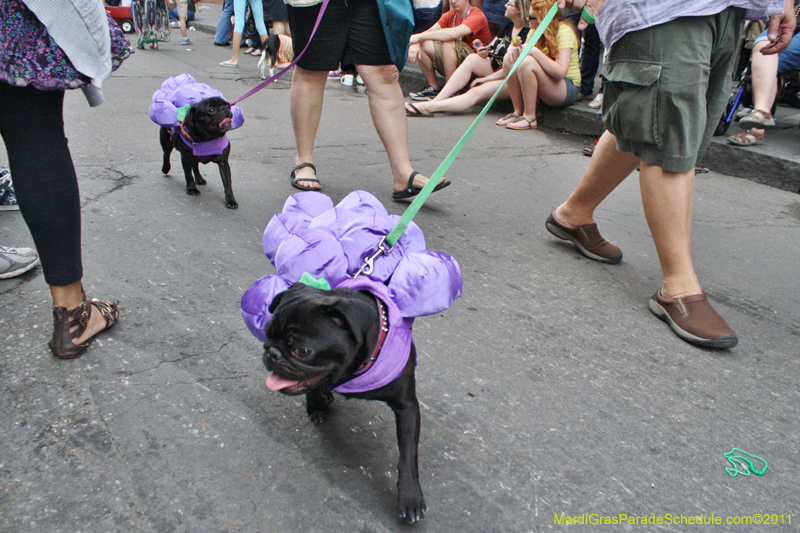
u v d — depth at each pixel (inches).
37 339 83.1
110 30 79.7
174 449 67.6
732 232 152.3
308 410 74.0
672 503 67.4
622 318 107.5
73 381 76.1
